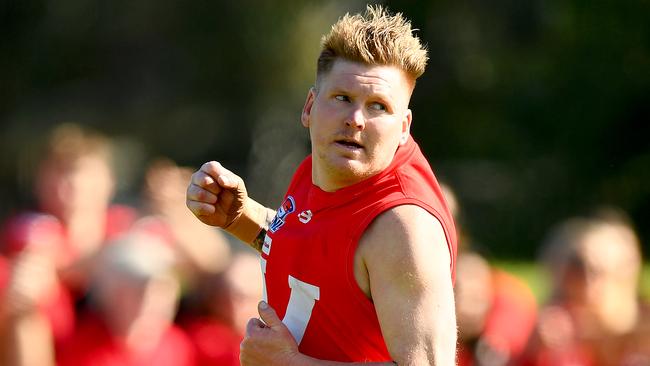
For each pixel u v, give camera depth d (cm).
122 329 1889
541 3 8225
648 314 1980
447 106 8325
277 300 1123
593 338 1978
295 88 8256
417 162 1095
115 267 1895
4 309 1823
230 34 8094
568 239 2022
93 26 8056
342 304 1059
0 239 2130
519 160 7338
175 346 1953
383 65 1056
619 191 6762
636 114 6806
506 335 2064
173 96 8238
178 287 2139
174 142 8312
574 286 1994
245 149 8512
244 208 1223
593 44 6919
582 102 6969
